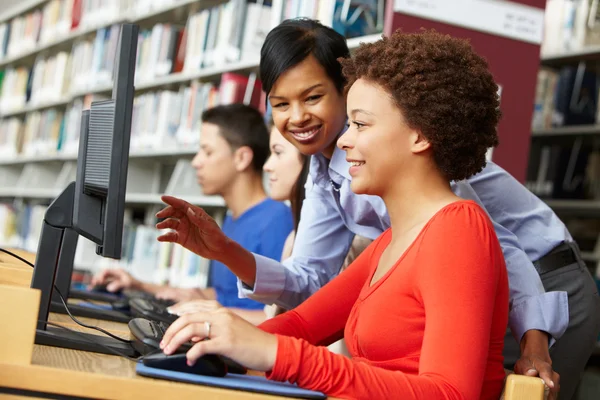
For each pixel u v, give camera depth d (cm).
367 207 177
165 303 236
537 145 397
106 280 282
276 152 272
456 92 116
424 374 103
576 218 398
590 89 383
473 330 104
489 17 261
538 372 139
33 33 640
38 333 119
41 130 607
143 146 439
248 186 305
